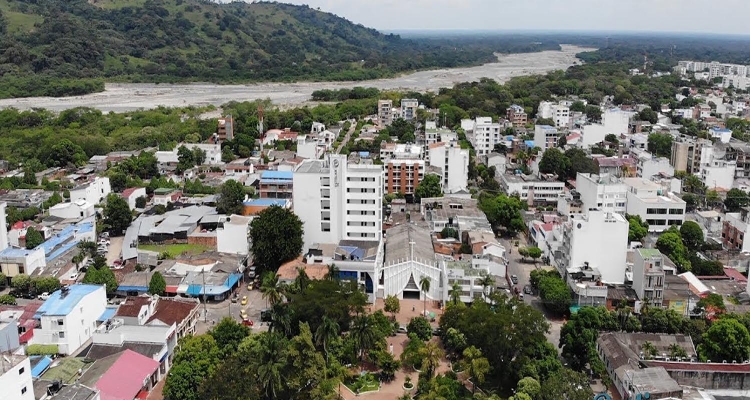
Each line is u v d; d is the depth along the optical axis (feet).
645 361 445.78
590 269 572.10
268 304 572.51
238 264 638.12
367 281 583.99
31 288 575.79
